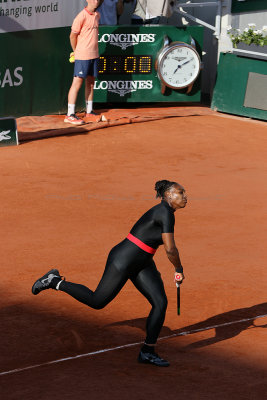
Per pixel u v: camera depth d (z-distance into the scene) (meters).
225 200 36.66
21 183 38.44
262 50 60.19
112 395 17.31
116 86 58.19
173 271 26.95
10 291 24.55
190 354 20.06
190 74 58.78
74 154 45.00
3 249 28.77
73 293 20.00
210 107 61.22
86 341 20.78
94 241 30.03
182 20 65.25
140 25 59.66
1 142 46.00
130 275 19.56
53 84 54.56
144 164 43.31
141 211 34.41
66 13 53.91
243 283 25.89
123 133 50.81
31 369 18.83
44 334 21.19
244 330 21.89
